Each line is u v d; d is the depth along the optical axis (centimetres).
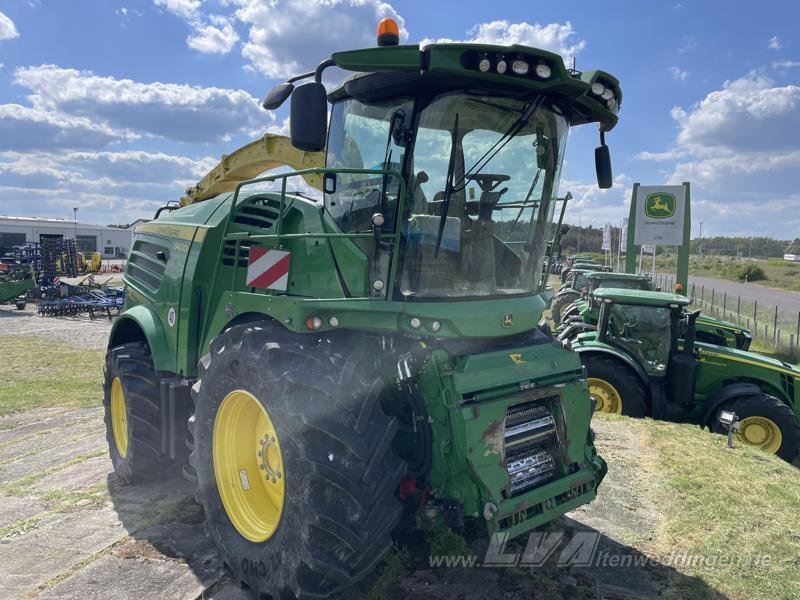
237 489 340
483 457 298
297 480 279
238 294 364
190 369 431
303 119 309
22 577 337
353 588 321
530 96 337
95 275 3809
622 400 771
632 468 514
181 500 443
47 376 989
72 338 1448
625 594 329
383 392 333
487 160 348
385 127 336
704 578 347
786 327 1867
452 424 299
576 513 425
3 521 413
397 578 334
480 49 300
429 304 326
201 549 368
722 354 779
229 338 337
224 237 399
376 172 315
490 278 363
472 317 334
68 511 427
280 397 288
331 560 271
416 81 314
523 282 391
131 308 515
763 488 478
